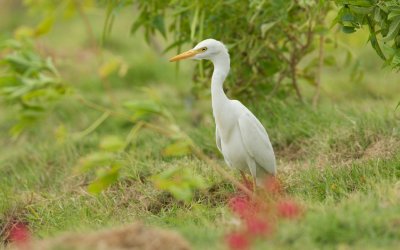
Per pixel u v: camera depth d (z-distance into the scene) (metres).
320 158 11.44
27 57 10.49
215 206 10.36
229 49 12.73
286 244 7.39
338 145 11.71
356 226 7.57
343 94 17.45
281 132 12.76
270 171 10.27
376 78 18.83
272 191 9.84
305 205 8.77
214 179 10.98
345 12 9.79
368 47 20.97
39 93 9.95
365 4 9.54
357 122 12.10
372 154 10.95
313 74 14.34
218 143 10.62
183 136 9.38
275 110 13.34
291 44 13.40
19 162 14.28
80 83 20.05
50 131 16.44
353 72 14.09
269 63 13.21
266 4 12.09
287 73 13.46
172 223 9.36
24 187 12.57
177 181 8.61
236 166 10.42
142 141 14.00
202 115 16.12
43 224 10.53
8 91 10.07
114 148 8.73
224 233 7.93
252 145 9.97
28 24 27.23
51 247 7.36
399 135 11.33
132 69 20.95
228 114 10.10
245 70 13.15
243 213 8.73
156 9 12.70
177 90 19.11
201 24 11.97
